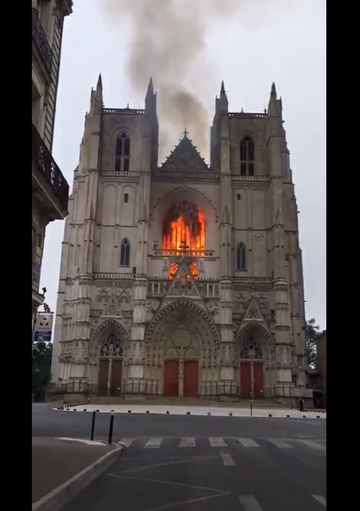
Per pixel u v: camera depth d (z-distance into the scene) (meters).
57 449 18.44
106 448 19.41
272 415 50.53
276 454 19.53
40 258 22.69
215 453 19.80
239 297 76.50
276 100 85.19
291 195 83.44
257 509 10.08
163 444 22.95
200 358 74.38
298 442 24.14
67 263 79.81
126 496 11.38
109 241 78.38
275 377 71.56
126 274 76.19
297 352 76.31
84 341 71.50
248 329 74.19
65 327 73.62
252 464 16.80
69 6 26.08
